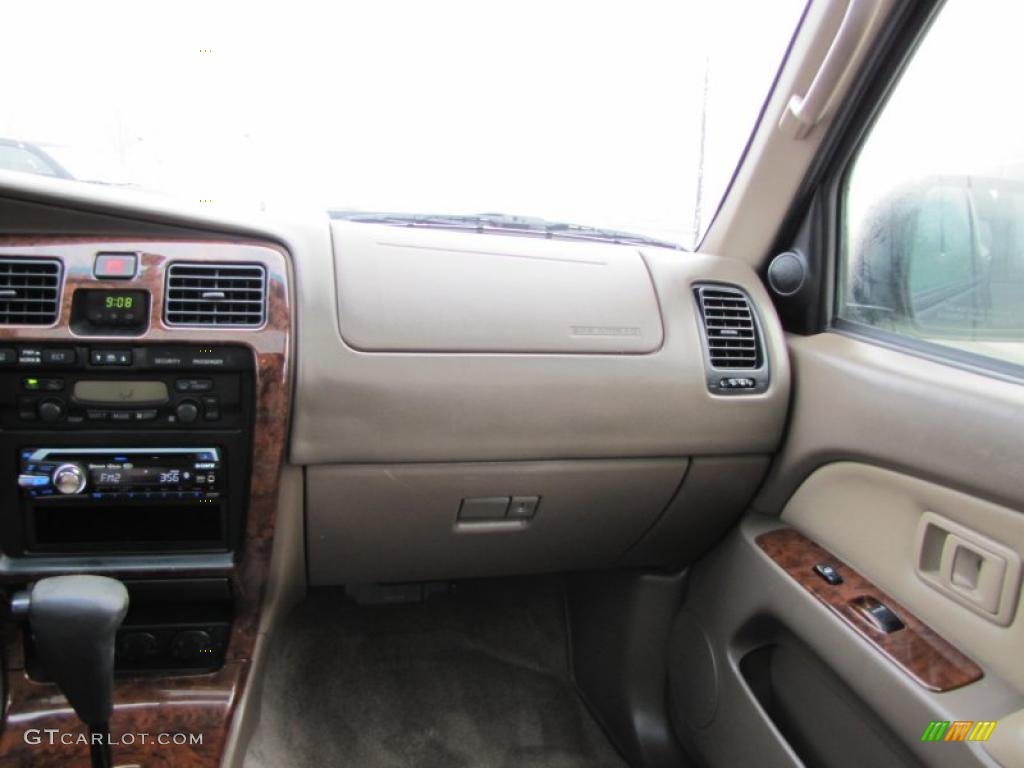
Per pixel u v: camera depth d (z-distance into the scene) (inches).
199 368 48.6
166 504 50.1
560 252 59.5
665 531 64.2
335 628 80.2
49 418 47.4
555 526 61.1
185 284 48.7
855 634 49.1
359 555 59.1
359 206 64.1
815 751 55.1
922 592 49.0
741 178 62.9
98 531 50.2
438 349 53.0
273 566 54.2
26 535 49.3
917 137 56.7
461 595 83.9
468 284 55.2
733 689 61.2
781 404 60.4
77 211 47.3
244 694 53.5
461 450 54.3
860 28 52.8
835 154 60.6
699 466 60.6
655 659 71.2
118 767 50.2
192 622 53.9
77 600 38.4
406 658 78.1
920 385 48.9
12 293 46.6
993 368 47.3
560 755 70.7
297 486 53.1
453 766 68.2
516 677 78.1
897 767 47.1
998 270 49.6
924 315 55.4
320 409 51.1
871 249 60.8
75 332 46.9
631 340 57.3
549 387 55.0
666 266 61.1
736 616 61.7
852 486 55.3
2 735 50.3
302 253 51.8
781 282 63.6
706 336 59.8
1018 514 42.1
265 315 49.4
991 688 42.9
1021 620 42.0
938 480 47.1
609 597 74.0
